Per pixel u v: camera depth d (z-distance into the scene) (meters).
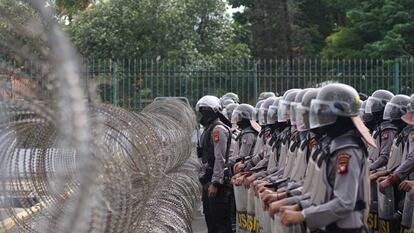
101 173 3.72
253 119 11.43
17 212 5.13
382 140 9.85
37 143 4.92
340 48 35.25
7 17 3.06
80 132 2.86
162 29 30.23
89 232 3.47
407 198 8.50
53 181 4.97
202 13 32.72
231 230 11.33
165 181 8.50
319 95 5.92
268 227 8.12
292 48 40.16
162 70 22.25
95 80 3.78
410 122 8.95
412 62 21.95
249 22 41.50
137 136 6.00
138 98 21.78
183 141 11.04
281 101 8.62
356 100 5.84
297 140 7.60
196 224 13.48
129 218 4.91
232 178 10.59
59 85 2.87
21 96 3.44
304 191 6.10
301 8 43.28
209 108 11.26
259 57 40.00
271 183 7.72
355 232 5.63
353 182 5.58
